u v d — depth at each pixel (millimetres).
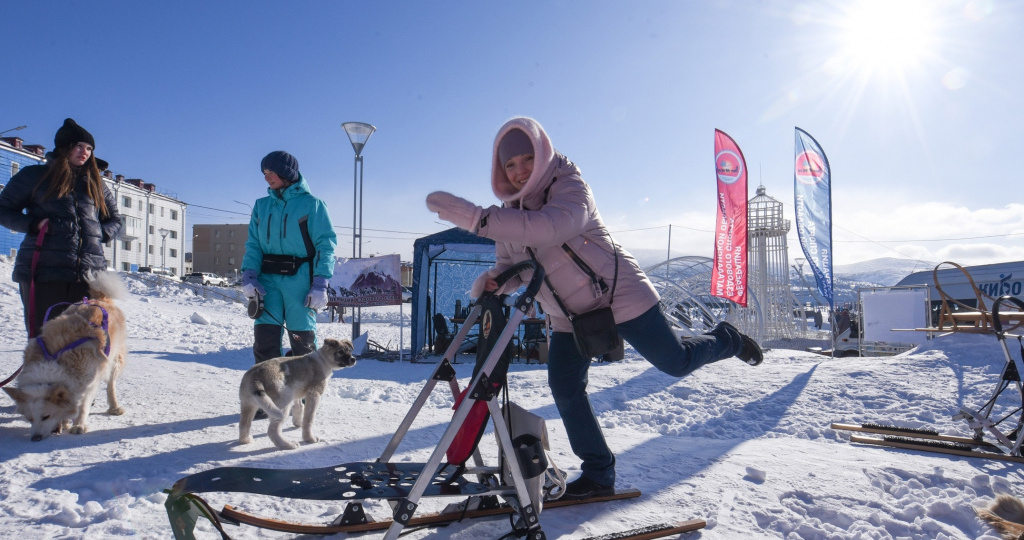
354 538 2402
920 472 3480
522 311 2318
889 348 12195
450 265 15984
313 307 4684
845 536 2576
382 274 11281
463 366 10422
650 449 4043
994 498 3078
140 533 2395
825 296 11461
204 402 5250
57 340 3898
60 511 2539
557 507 2799
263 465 3385
